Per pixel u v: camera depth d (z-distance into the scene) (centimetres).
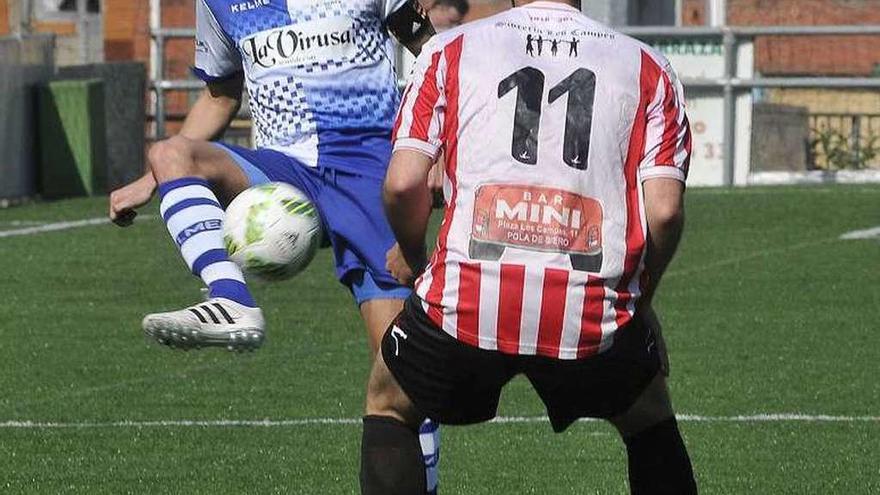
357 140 1728
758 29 5762
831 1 8244
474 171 1292
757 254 3984
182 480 1922
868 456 2034
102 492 1862
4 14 8944
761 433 2166
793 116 6144
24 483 1903
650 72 1316
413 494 1380
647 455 1393
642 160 1306
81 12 9750
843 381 2520
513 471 1970
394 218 1345
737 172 5828
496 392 1358
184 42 8119
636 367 1330
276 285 3631
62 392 2462
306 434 2172
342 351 2827
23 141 5434
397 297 1675
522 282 1279
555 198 1279
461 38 1325
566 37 1316
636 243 1297
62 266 3912
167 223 1554
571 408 1361
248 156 1692
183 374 2608
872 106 7206
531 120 1288
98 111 5662
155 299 3416
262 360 2733
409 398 1360
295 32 1727
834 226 4475
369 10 1741
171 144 1625
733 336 2925
